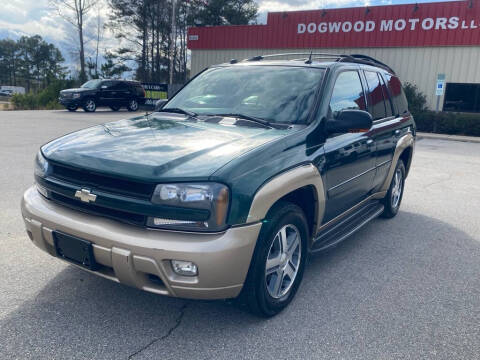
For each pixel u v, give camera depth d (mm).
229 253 2475
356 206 4492
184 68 52156
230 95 3869
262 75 3967
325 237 3785
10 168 7488
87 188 2686
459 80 19047
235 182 2525
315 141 3309
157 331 2842
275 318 3080
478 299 3518
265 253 2773
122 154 2732
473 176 8859
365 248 4613
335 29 21688
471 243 4891
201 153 2721
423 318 3174
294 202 3348
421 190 7469
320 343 2795
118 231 2547
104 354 2578
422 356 2709
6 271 3582
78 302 3152
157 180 2467
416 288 3672
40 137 11727
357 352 2719
